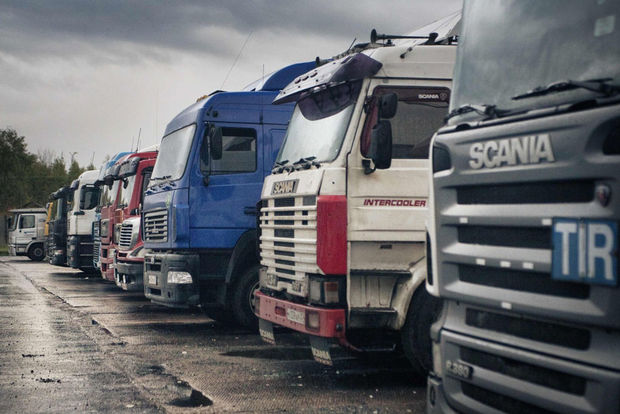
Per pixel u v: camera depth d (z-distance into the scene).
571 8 4.14
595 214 3.51
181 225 10.76
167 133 12.10
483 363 4.26
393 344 7.46
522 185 3.97
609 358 3.51
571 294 3.68
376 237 7.09
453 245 4.50
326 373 7.95
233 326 11.91
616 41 3.83
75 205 22.92
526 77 4.30
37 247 41.31
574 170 3.62
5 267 33.19
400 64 7.50
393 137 7.36
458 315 4.55
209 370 8.12
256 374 7.90
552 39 4.21
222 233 10.91
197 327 11.79
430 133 7.45
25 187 76.69
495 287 4.18
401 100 7.45
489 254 4.17
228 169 11.02
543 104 4.04
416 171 7.26
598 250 3.46
